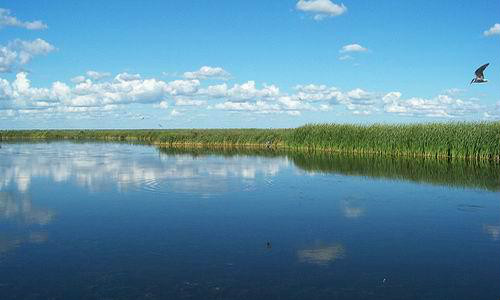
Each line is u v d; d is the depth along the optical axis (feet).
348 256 48.49
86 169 122.42
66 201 78.07
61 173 114.01
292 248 51.13
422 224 62.03
